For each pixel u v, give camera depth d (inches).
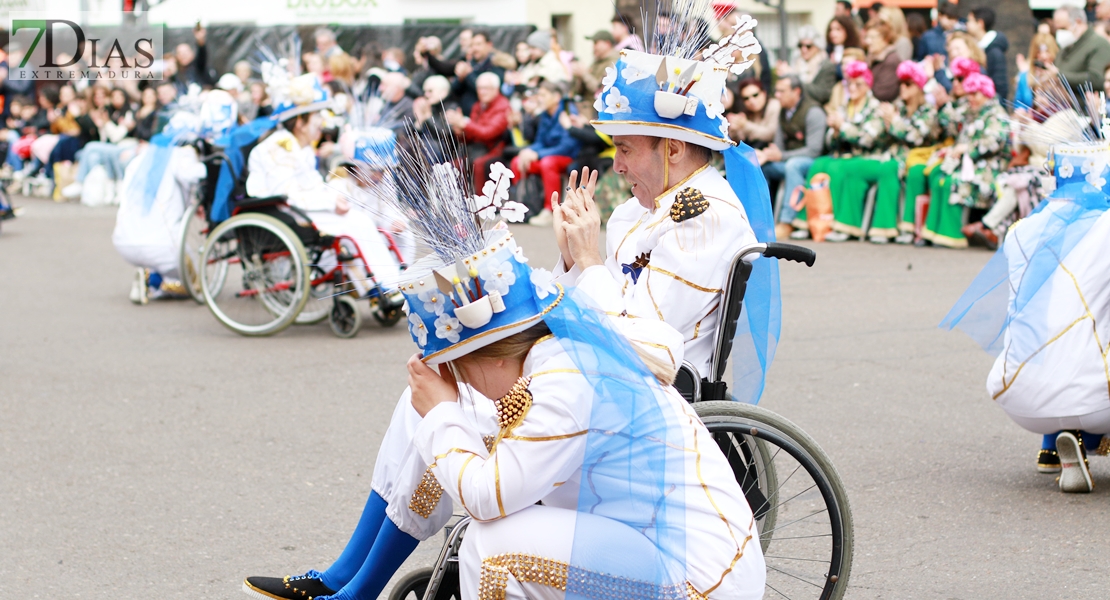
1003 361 171.3
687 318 116.0
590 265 111.7
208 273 295.9
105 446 199.3
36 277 396.5
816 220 429.4
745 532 96.6
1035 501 167.0
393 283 98.6
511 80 500.7
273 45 621.9
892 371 241.8
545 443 92.7
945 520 160.4
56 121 697.0
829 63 438.6
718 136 118.9
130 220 328.5
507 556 94.0
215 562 149.5
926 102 402.9
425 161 99.8
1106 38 390.6
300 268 279.4
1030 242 171.0
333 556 151.6
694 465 96.3
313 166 285.6
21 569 147.3
